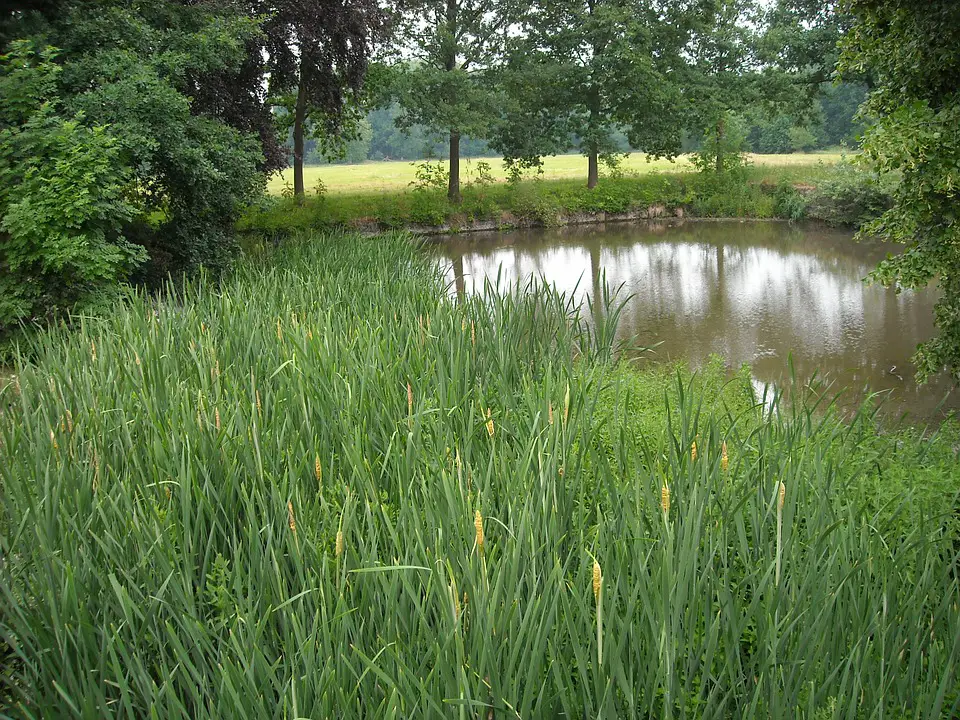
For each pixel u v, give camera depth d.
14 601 3.41
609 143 35.59
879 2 8.30
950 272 8.43
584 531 4.23
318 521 4.23
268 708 3.12
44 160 11.92
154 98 13.85
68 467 4.48
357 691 3.18
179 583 3.65
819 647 3.24
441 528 3.64
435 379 6.18
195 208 15.47
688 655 3.27
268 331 7.45
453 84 31.70
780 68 33.84
